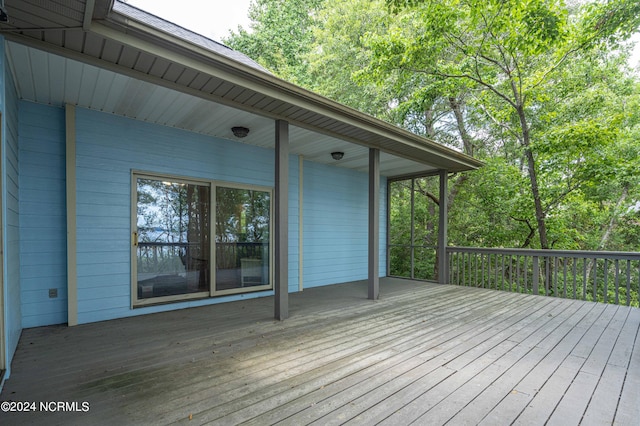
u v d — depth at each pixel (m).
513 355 2.81
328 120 4.01
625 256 4.79
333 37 12.05
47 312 3.61
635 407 1.98
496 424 1.78
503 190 9.13
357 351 2.87
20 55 2.60
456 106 10.84
